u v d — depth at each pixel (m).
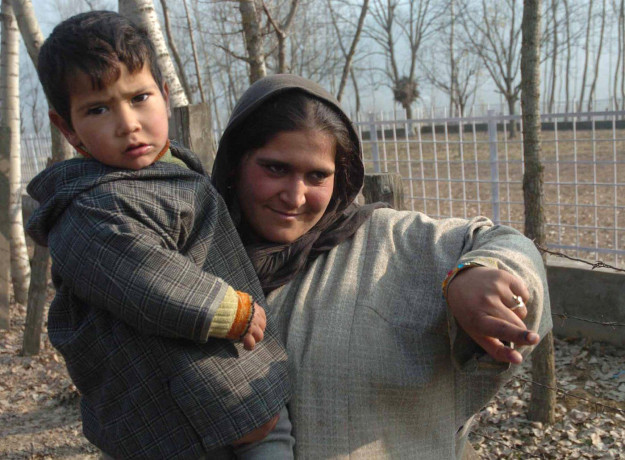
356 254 1.45
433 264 1.39
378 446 1.30
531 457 3.94
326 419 1.29
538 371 4.17
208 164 3.16
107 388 1.26
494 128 5.62
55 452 4.12
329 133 1.34
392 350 1.31
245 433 1.20
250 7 4.98
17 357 5.64
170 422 1.22
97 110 1.23
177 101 3.63
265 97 1.32
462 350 1.18
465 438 1.59
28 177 12.88
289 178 1.34
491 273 1.11
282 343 1.33
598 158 13.98
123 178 1.25
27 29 5.29
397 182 3.31
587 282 5.13
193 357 1.21
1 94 6.64
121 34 1.24
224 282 1.22
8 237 6.85
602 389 4.60
